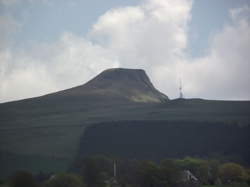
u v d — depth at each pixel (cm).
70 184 18912
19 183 17050
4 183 17612
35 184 17488
